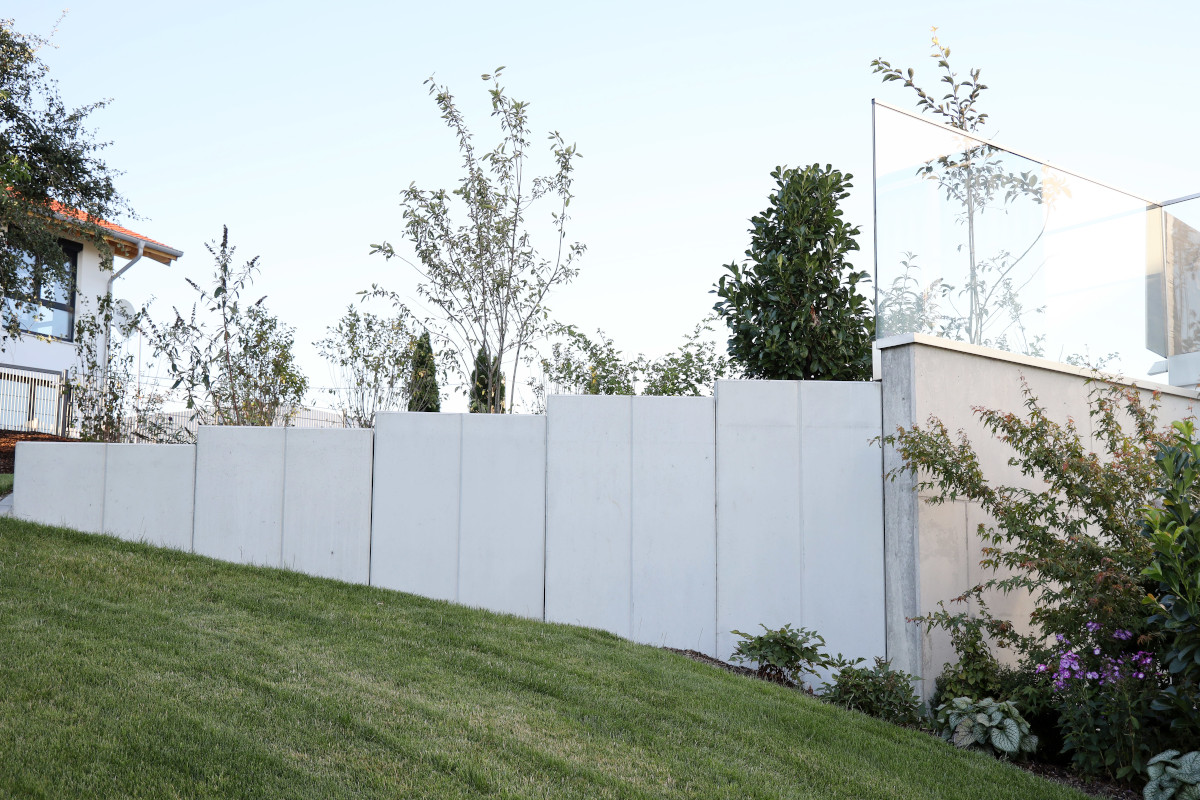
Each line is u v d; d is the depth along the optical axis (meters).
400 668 6.08
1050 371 9.20
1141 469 6.98
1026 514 7.42
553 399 8.95
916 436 7.94
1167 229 10.34
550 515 8.85
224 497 8.90
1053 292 9.38
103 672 5.19
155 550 8.06
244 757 4.45
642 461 8.90
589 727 5.55
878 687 7.41
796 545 8.76
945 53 12.94
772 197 10.53
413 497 8.91
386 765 4.60
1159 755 5.77
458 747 4.93
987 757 6.31
